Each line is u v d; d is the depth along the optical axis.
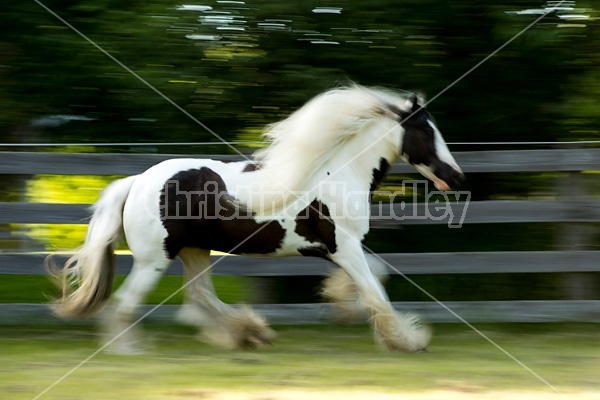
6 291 9.80
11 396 5.48
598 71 8.81
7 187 8.60
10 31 8.81
